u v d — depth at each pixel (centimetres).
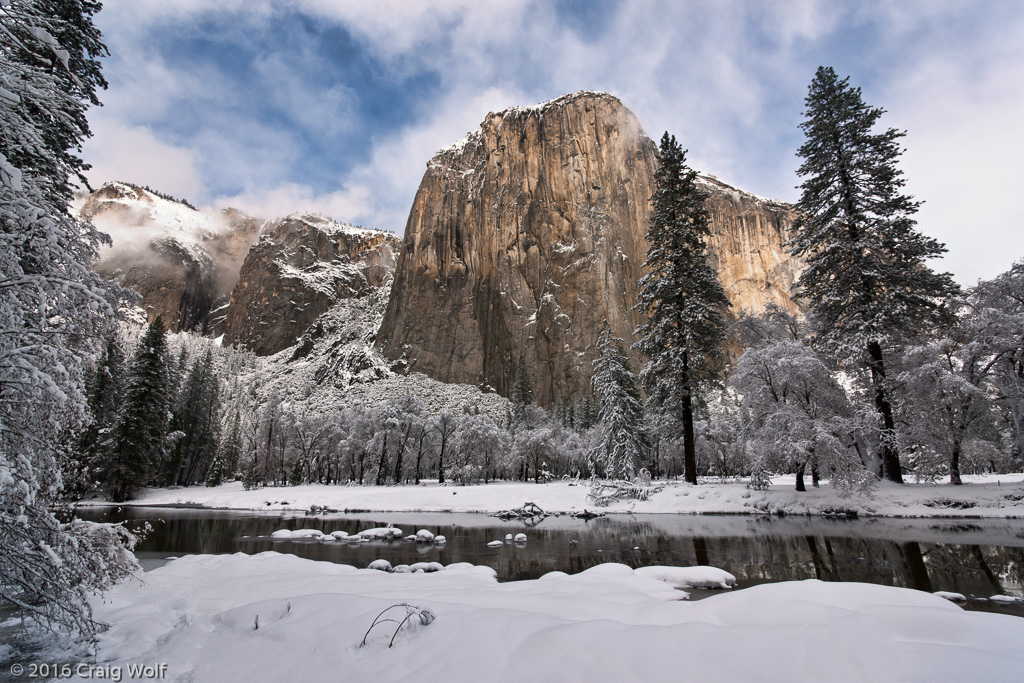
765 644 409
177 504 3456
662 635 432
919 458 1903
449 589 683
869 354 1938
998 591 723
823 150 2228
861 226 2091
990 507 1478
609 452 2858
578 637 431
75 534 562
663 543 1241
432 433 5212
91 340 560
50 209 535
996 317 1705
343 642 470
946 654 375
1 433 479
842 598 534
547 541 1347
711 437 4484
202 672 435
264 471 5612
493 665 397
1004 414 1795
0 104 449
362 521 2150
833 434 1816
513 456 4731
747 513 1759
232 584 803
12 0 464
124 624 598
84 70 1052
